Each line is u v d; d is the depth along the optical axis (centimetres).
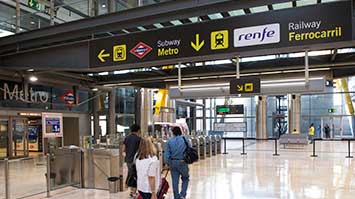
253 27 602
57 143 1493
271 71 1147
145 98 2127
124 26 748
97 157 745
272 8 701
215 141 1501
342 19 536
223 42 627
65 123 1731
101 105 1836
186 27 661
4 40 927
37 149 1797
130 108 2098
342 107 3042
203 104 3081
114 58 725
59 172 766
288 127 2877
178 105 2631
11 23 953
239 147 1989
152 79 1384
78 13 823
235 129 2748
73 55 828
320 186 766
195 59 666
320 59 1057
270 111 3209
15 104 1431
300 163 1185
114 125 1841
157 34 685
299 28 563
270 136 3186
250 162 1220
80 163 761
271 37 586
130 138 662
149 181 414
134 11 725
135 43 704
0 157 1379
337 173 951
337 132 3045
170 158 610
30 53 912
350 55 1020
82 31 806
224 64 1205
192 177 892
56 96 1609
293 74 1143
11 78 1327
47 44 897
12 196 677
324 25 546
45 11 890
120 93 2012
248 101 3316
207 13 656
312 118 3130
